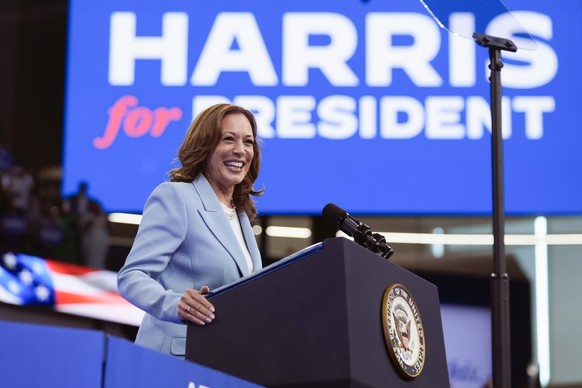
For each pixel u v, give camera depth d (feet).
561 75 40.60
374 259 12.51
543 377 42.52
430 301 13.80
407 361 12.39
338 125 40.37
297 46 40.86
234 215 16.33
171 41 40.91
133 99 40.63
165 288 15.03
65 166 40.40
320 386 11.56
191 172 15.88
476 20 16.40
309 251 12.03
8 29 43.01
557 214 40.06
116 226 40.86
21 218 41.32
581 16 40.83
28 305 40.55
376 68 40.65
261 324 12.07
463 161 40.14
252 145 16.21
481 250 43.04
